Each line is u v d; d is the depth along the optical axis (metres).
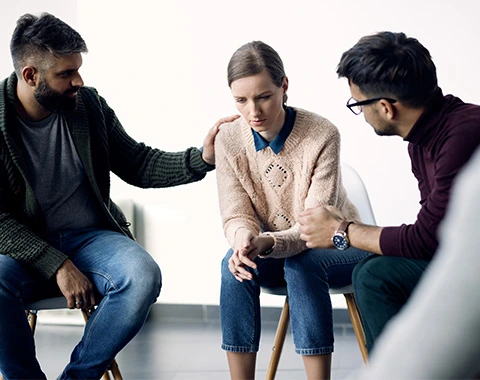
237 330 2.00
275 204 2.14
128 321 1.99
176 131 3.52
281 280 2.12
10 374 1.92
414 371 0.51
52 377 2.72
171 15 3.48
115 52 3.55
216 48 3.45
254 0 3.39
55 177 2.16
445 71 3.20
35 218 2.08
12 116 2.08
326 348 1.94
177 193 3.55
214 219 3.52
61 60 2.04
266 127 2.01
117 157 2.34
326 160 2.07
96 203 2.22
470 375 0.52
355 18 3.29
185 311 3.61
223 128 2.18
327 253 2.01
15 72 2.12
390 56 1.66
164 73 3.51
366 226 1.76
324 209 1.81
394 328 0.53
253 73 1.96
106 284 2.03
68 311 3.63
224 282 2.02
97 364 2.00
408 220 3.28
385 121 1.72
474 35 3.16
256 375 2.71
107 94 3.57
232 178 2.15
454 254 0.51
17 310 1.93
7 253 2.00
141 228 3.60
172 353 3.03
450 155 1.59
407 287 1.70
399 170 3.28
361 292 1.74
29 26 2.04
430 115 1.68
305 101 3.37
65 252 2.13
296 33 3.36
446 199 1.59
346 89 3.32
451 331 0.50
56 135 2.16
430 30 3.21
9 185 2.07
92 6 3.55
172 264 3.58
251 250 1.93
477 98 3.18
